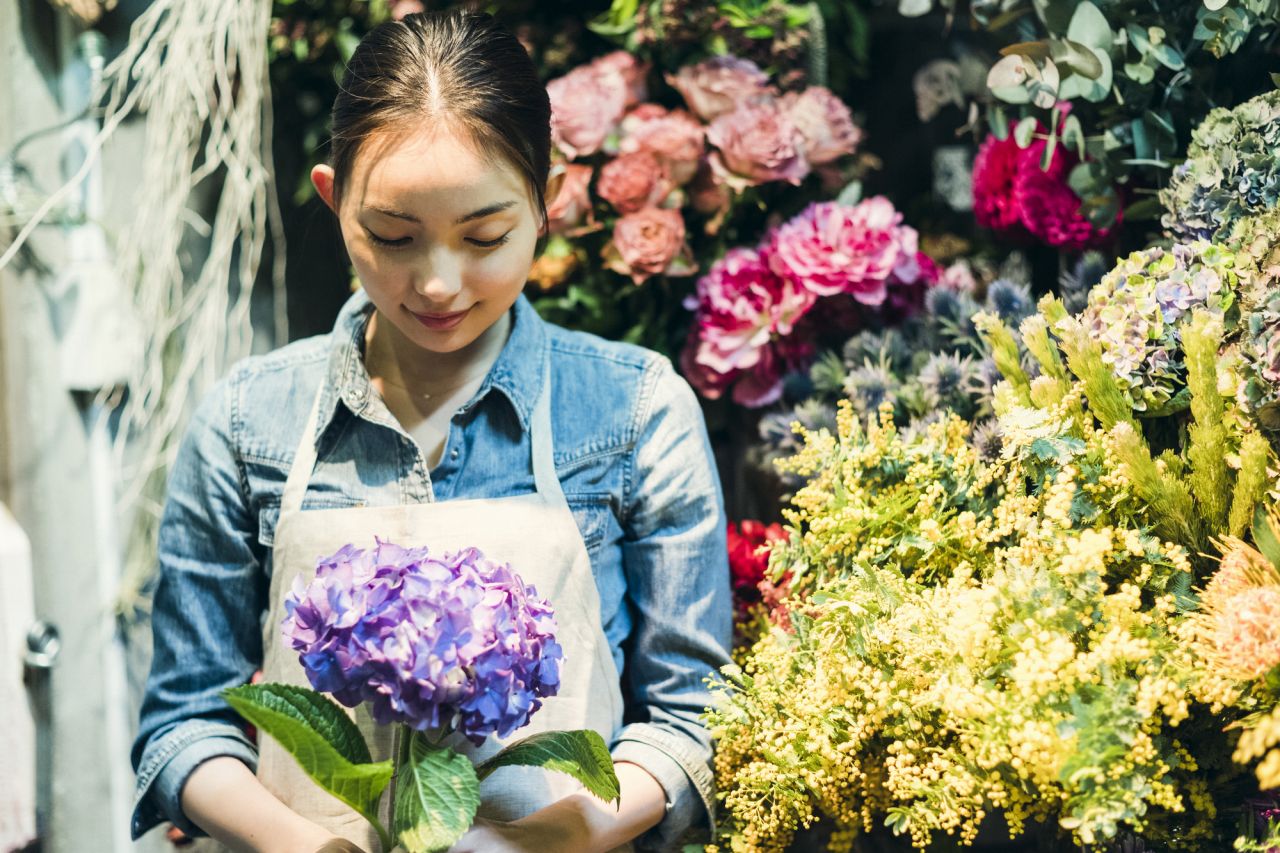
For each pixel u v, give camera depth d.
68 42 1.84
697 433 1.34
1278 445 1.11
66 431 1.85
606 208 1.76
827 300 1.67
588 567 1.26
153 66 1.79
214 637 1.31
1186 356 1.10
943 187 1.97
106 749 1.89
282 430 1.31
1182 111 1.40
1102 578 1.12
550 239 1.73
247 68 1.81
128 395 1.90
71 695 1.86
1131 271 1.19
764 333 1.65
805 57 1.82
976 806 1.07
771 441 1.64
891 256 1.62
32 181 1.82
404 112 1.10
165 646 1.32
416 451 1.27
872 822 1.32
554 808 1.20
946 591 1.15
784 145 1.69
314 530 1.23
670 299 1.79
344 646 1.00
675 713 1.29
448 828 1.00
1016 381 1.24
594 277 1.76
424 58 1.13
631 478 1.32
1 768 1.74
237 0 1.79
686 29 1.72
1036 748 0.97
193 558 1.32
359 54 1.17
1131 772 0.97
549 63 1.81
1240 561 1.02
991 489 1.27
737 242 1.81
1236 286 1.14
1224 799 1.10
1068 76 1.37
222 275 1.86
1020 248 1.75
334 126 1.17
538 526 1.24
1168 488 1.10
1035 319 1.24
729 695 1.28
